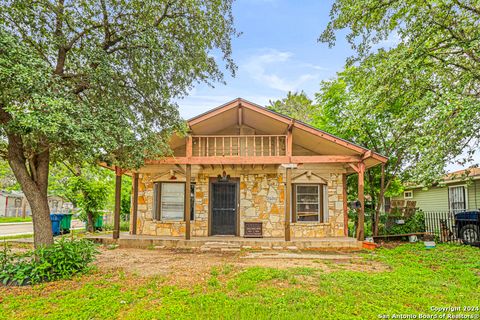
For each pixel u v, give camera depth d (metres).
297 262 6.98
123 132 6.19
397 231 11.53
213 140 11.31
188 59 7.46
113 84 6.49
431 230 11.71
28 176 6.04
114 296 4.50
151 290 4.80
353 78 9.81
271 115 9.23
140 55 6.71
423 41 6.94
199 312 3.86
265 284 5.10
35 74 4.56
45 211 6.19
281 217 10.75
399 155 11.11
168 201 10.91
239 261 7.08
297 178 10.86
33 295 4.64
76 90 6.35
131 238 9.77
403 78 7.68
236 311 3.88
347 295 4.48
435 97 6.59
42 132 4.87
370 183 12.23
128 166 7.35
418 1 7.17
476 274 5.90
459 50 7.36
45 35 5.83
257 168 10.89
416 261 7.15
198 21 7.46
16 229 17.03
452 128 6.11
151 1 6.75
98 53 5.98
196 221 10.77
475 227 9.80
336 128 12.38
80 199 13.70
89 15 6.36
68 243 6.02
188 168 9.56
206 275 5.68
